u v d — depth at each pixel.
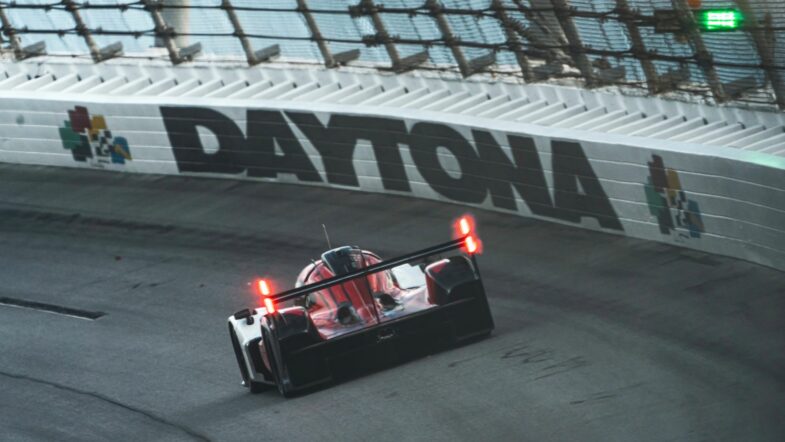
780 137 54.31
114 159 87.19
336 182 74.94
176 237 72.00
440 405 39.62
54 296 64.94
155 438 43.28
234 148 80.06
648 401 37.16
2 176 90.81
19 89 94.69
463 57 74.12
